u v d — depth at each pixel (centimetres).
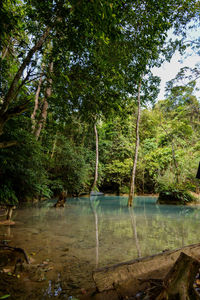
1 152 664
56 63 427
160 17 430
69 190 1518
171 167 1623
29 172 773
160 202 1224
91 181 1838
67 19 345
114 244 326
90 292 170
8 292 166
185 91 1082
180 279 140
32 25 425
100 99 470
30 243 320
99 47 389
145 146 1967
